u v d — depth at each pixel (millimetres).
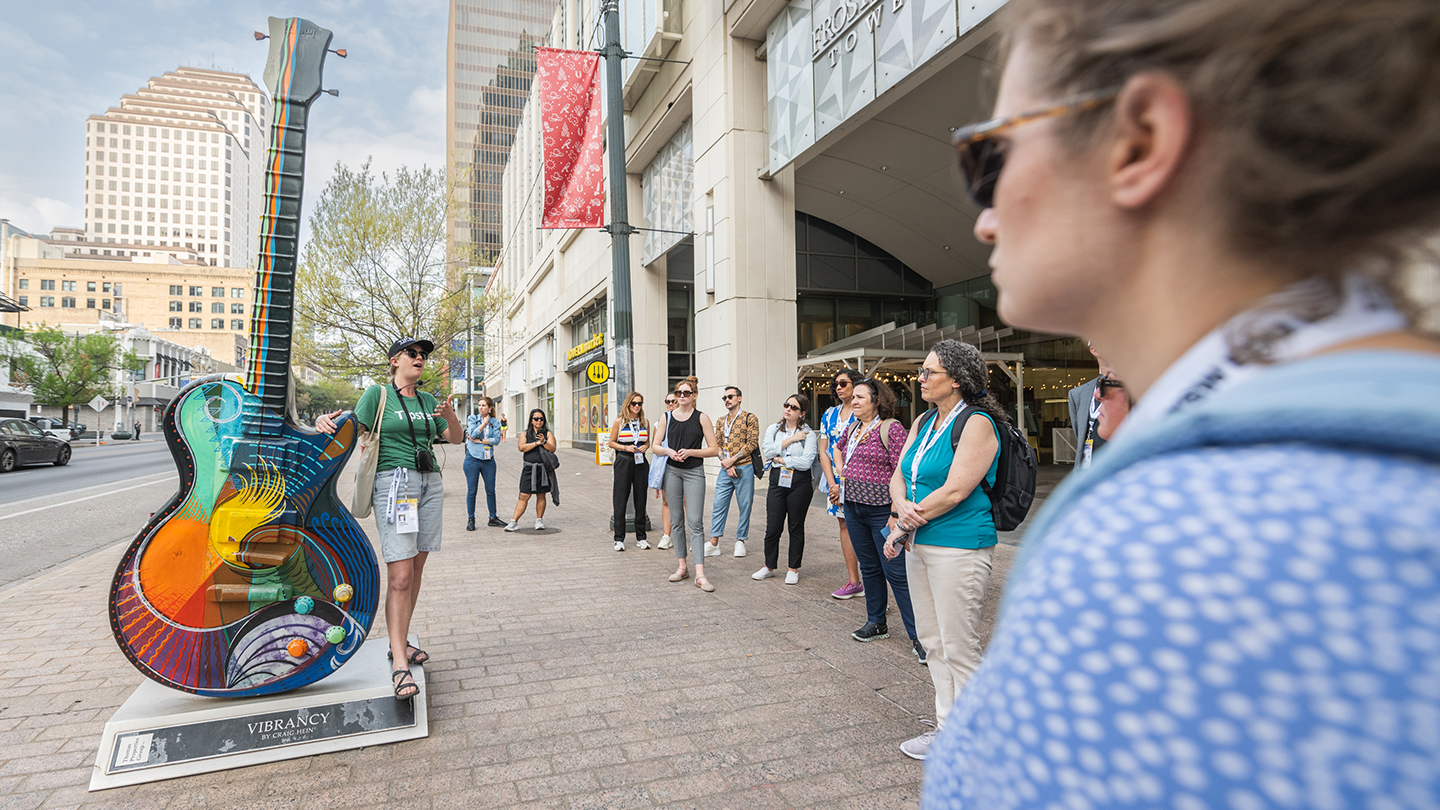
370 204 15555
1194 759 235
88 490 15016
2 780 2820
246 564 2992
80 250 143125
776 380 12656
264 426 3006
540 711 3439
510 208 47219
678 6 14758
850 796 2719
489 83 101000
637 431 7703
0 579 6805
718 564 6832
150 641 2916
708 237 13312
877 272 19891
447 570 6590
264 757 2926
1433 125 266
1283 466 258
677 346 19422
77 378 55000
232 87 179875
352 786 2764
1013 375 16969
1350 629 213
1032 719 299
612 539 8422
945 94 12766
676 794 2727
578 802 2672
